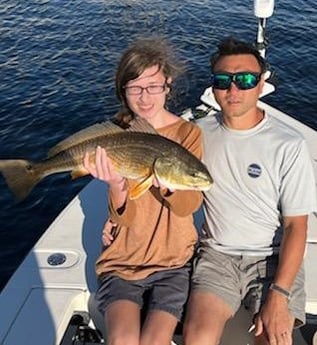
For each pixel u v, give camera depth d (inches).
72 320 50.8
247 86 44.1
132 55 45.2
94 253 55.1
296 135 45.2
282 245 45.1
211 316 43.1
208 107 78.0
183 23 208.2
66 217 60.6
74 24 209.5
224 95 44.9
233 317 47.4
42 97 153.3
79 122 141.9
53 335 46.0
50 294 50.0
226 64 44.5
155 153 41.3
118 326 41.9
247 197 45.8
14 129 137.8
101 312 45.7
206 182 41.6
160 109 47.1
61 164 43.8
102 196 64.0
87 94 155.3
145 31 200.8
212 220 47.7
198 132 46.6
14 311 48.3
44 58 179.0
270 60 172.9
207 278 45.8
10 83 161.5
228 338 46.3
